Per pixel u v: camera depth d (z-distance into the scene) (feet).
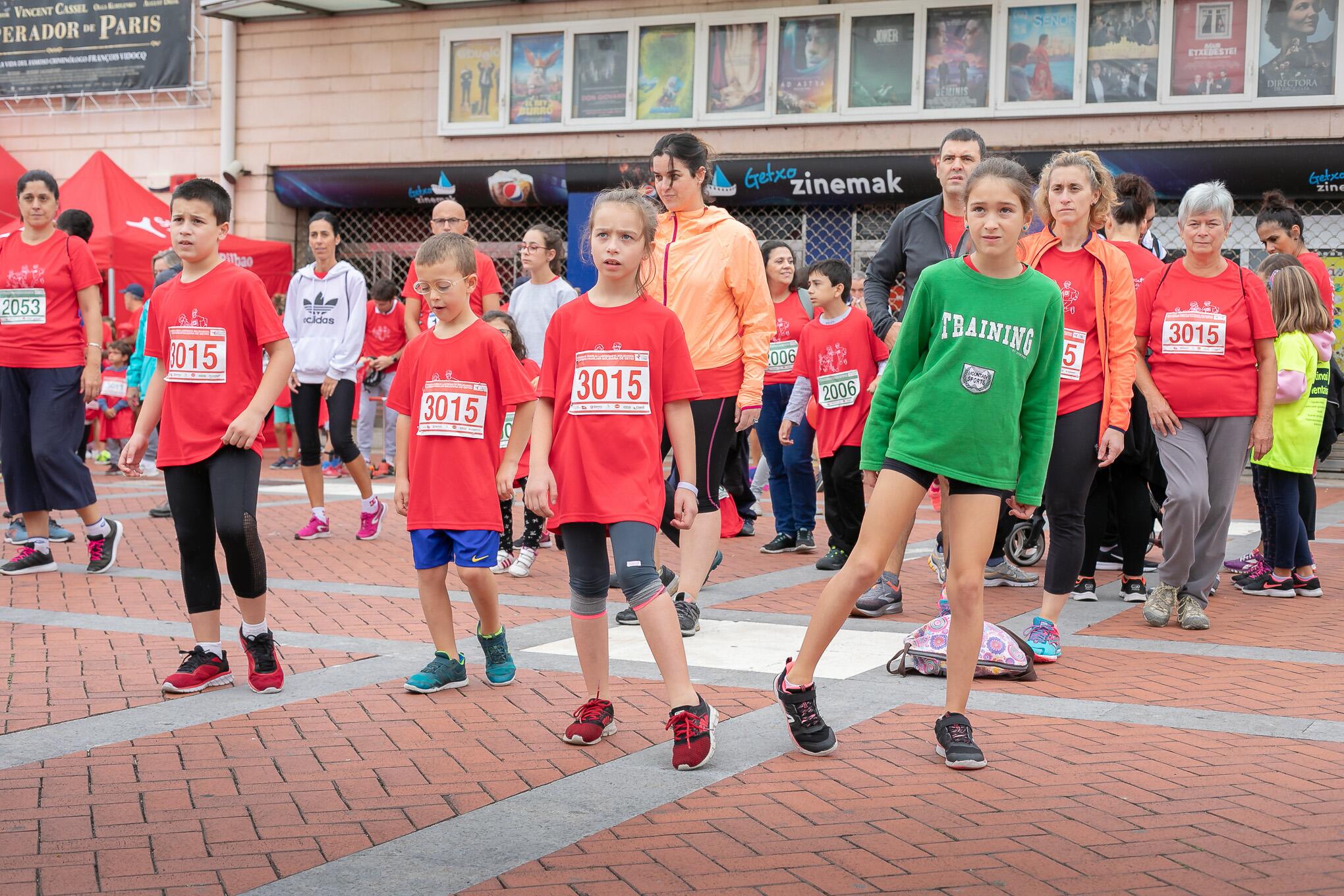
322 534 30.76
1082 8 50.78
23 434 25.02
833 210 55.57
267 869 10.19
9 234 24.98
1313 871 10.27
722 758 13.25
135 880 9.96
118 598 22.36
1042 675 17.10
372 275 63.52
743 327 19.88
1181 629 20.58
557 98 58.03
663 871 10.19
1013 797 12.07
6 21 65.16
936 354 13.08
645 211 13.76
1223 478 20.76
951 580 13.25
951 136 19.89
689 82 56.03
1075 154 18.45
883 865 10.35
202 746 13.55
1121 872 10.25
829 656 18.02
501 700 15.57
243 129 62.69
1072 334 17.71
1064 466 17.62
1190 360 20.74
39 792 12.06
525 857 10.47
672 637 13.16
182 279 16.07
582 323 13.64
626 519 13.26
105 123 64.64
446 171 59.36
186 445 15.70
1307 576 24.22
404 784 12.34
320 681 16.47
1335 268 50.08
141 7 63.26
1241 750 13.60
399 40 60.29
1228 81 49.57
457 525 15.67
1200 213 20.67
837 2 53.83
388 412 47.98
